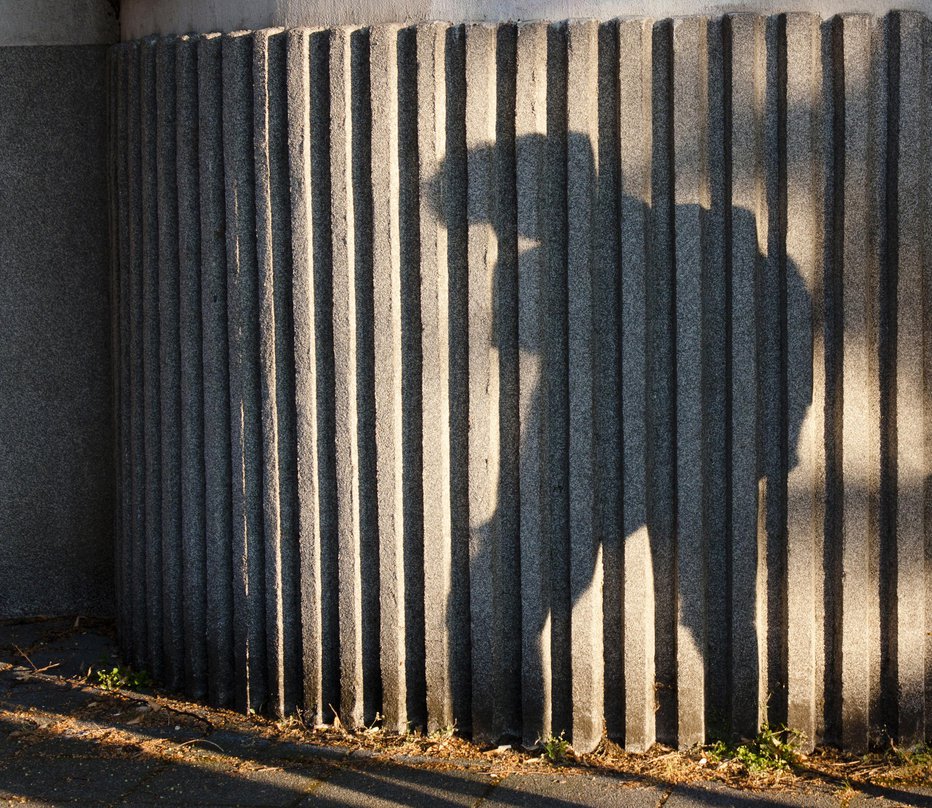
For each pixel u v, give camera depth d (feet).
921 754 15.26
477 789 14.57
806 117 14.76
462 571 15.72
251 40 16.11
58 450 20.99
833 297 15.11
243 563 16.63
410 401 15.70
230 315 16.48
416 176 15.40
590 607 15.33
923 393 15.25
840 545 15.17
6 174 20.76
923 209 15.10
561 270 15.20
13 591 21.08
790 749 15.24
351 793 14.53
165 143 17.11
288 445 16.28
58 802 14.43
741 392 15.03
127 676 18.11
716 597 15.39
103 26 20.56
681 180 14.87
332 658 16.24
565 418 15.33
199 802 14.37
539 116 15.01
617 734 15.62
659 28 14.92
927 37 15.01
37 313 20.88
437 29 15.15
